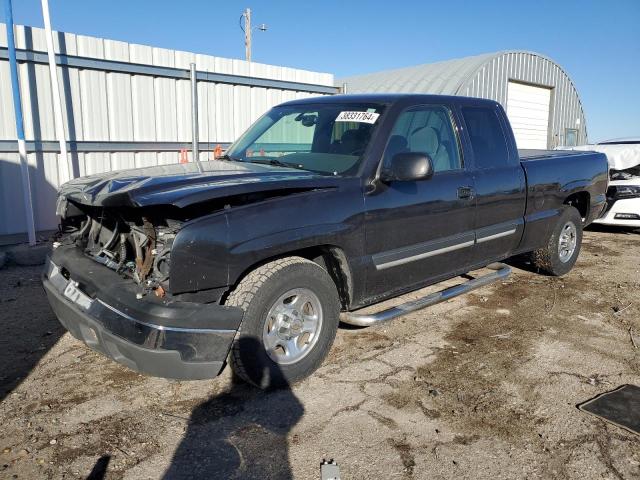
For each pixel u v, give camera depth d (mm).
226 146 10023
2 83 7301
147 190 3178
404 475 2846
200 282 3156
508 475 2865
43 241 7500
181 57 9109
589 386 3846
